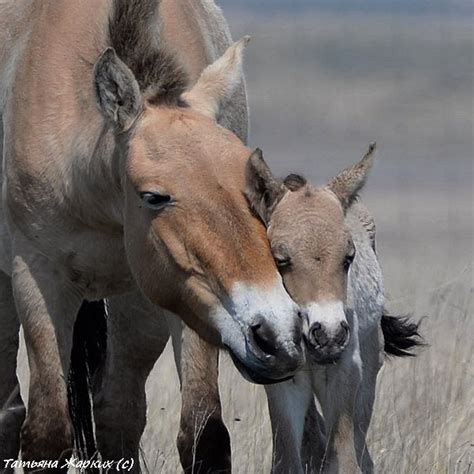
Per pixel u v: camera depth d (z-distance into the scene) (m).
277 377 23.25
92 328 31.56
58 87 28.53
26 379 40.00
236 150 24.80
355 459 28.16
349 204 27.17
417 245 87.00
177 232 24.39
